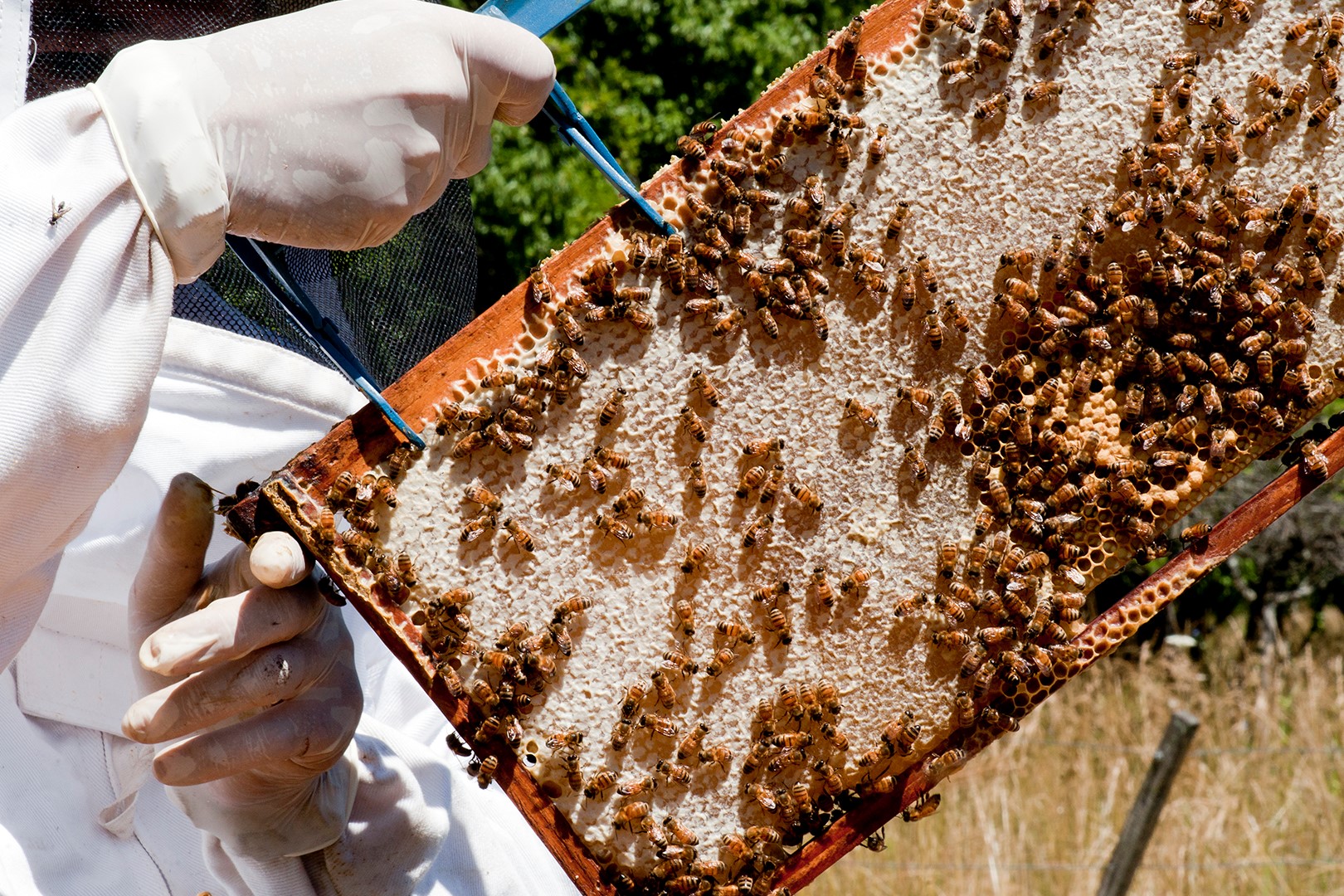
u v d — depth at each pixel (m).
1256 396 1.12
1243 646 4.11
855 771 1.12
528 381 1.11
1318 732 3.29
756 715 1.12
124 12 1.13
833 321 1.13
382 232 1.07
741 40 4.61
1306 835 2.82
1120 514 1.13
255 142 1.04
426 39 1.06
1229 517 1.13
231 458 1.17
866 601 1.13
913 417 1.13
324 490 1.09
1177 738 2.42
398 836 1.15
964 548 1.13
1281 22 1.13
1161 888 2.63
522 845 1.22
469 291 1.28
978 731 1.12
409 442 1.10
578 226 4.14
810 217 1.12
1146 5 1.13
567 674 1.12
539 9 1.11
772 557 1.13
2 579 1.03
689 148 1.12
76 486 1.03
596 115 4.44
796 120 1.12
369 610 1.10
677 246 1.11
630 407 1.12
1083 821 2.82
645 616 1.12
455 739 1.12
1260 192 1.13
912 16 1.12
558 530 1.12
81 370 1.02
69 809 1.12
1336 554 4.48
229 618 1.06
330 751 1.09
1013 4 1.12
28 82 1.12
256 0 1.16
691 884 1.11
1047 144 1.13
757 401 1.13
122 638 1.14
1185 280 1.13
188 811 1.11
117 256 1.03
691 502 1.12
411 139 1.06
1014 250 1.13
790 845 1.13
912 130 1.13
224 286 1.19
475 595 1.11
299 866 1.13
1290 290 1.13
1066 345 1.14
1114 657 3.78
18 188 1.01
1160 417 1.14
